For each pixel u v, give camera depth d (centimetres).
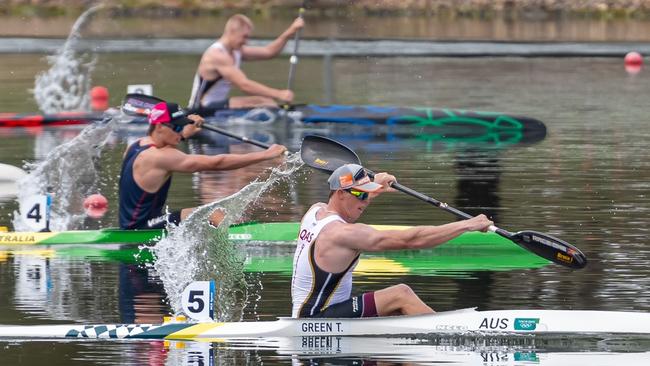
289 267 3972
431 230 3055
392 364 2878
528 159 6019
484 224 3172
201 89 7050
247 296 3575
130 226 4288
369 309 3142
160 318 3328
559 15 13012
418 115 7162
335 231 3052
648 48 10550
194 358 2947
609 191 5106
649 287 3588
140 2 13038
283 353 2978
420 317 3136
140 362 2912
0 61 10238
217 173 5697
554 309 3366
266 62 10531
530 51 10575
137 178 4228
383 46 10331
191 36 11019
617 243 4153
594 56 10644
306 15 12888
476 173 5609
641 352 2983
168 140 4241
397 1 13262
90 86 8819
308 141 3675
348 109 7181
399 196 5072
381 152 6322
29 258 4091
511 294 3553
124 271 3888
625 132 6856
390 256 4128
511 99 8275
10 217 4722
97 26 11862
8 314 3356
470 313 3136
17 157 6112
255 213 4719
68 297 3547
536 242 3328
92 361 2925
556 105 8000
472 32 11625
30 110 7794
